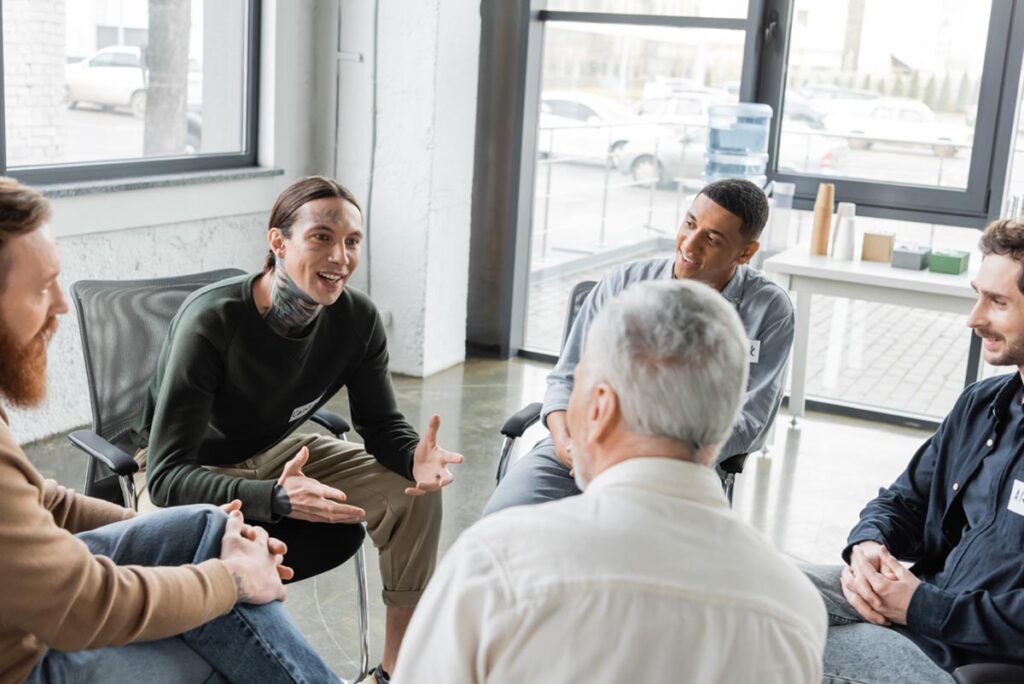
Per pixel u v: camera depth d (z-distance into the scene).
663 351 1.13
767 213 2.61
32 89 3.87
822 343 4.88
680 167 5.14
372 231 4.92
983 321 1.94
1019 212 4.22
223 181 4.55
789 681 1.12
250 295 2.26
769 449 4.27
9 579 1.40
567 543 1.09
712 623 1.08
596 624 1.07
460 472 3.87
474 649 1.10
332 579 3.08
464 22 4.80
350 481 2.45
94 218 3.99
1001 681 1.52
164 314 2.54
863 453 4.29
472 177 5.14
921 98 4.47
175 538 1.72
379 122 4.82
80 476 3.72
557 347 5.48
